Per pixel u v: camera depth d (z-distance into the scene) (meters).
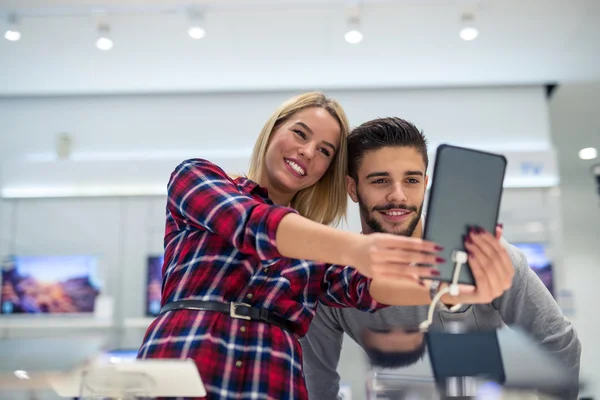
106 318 4.53
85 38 3.98
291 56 4.26
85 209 4.71
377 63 4.39
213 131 4.89
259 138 1.60
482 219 1.07
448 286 1.08
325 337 1.72
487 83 4.77
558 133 5.35
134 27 3.84
